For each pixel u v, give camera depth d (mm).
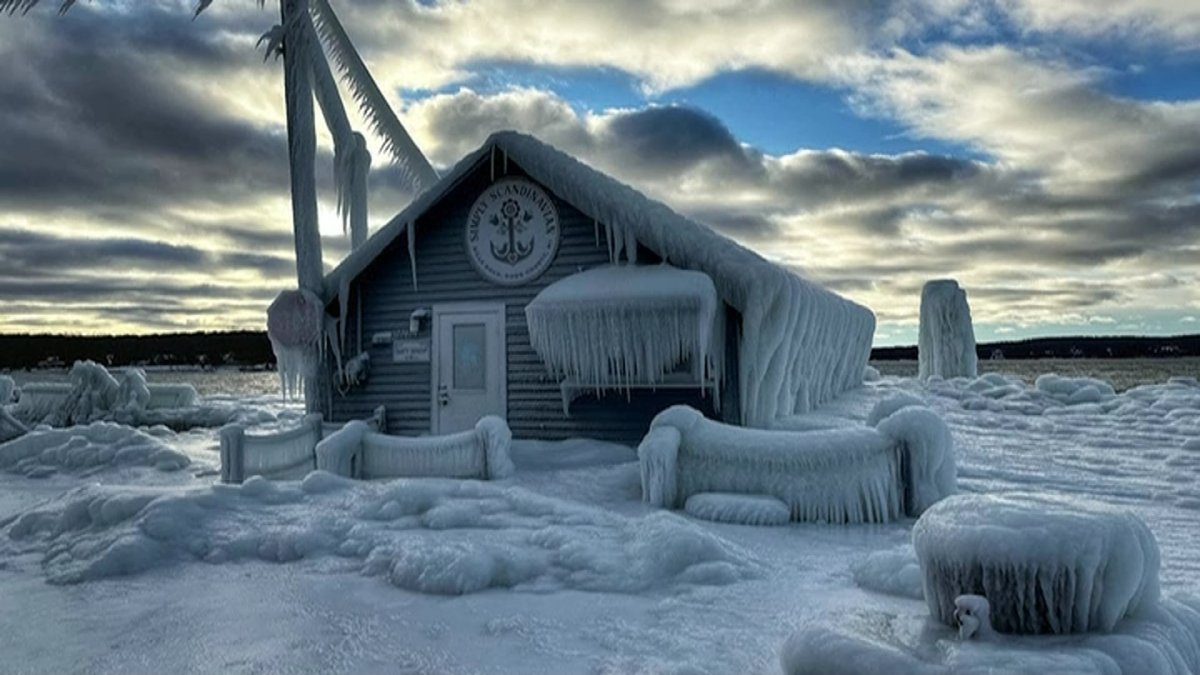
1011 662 3145
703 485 8961
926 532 4062
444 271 14125
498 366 13641
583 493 9688
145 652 4676
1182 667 3486
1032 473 10680
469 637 4820
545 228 13430
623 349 11547
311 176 14852
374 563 6473
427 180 19484
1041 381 20125
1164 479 10477
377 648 4664
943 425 8531
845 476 8445
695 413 9422
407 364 14266
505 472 10703
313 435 12938
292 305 14188
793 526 8148
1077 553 3609
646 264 12633
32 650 4742
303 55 15055
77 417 23734
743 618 5035
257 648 4703
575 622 5051
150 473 13695
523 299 13555
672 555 6191
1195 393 18781
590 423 13047
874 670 3293
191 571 6547
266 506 8156
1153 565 3922
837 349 17734
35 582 6371
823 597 5469
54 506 8203
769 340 11555
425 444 10906
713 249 11922
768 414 11891
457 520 7406
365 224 16609
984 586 3748
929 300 25031
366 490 8469
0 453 15008
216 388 56438
